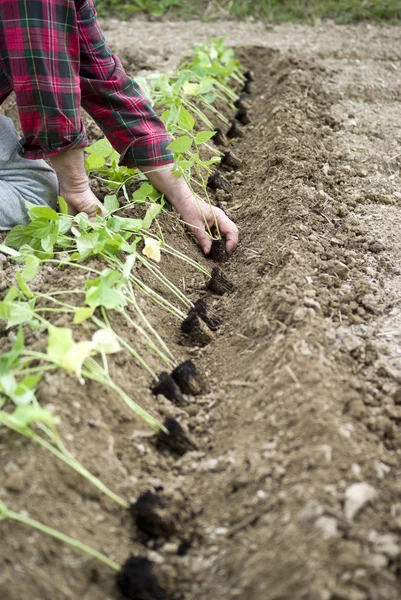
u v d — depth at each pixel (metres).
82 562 1.05
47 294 1.33
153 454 1.21
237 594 1.01
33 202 1.61
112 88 1.52
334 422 1.15
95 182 1.79
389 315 1.45
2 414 1.11
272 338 1.34
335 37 2.96
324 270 1.52
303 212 1.67
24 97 1.38
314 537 1.02
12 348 1.22
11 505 1.07
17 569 1.02
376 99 2.31
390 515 1.06
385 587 0.99
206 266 1.62
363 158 1.97
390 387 1.29
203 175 1.88
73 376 1.22
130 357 1.32
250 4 3.33
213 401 1.29
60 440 1.14
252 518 1.09
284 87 2.27
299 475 1.10
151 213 1.55
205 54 2.36
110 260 1.47
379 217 1.74
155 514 1.10
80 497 1.11
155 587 1.04
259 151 2.00
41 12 1.33
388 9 3.18
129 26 3.21
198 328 1.42
